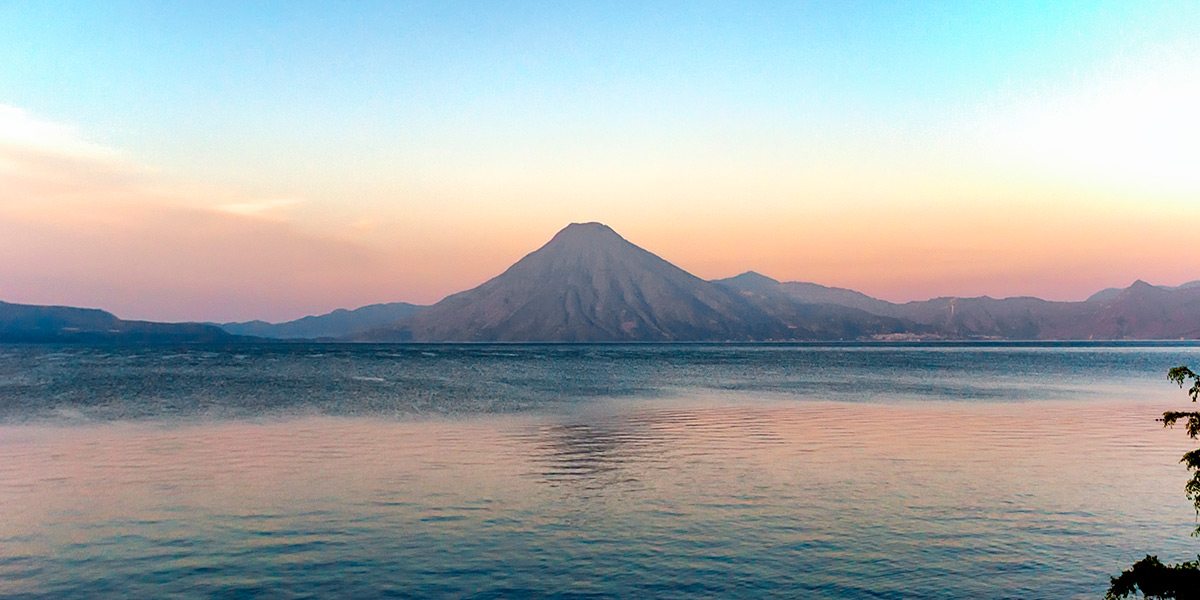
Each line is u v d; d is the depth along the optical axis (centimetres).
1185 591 1274
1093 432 4425
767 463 3372
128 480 2930
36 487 2803
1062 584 1842
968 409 5834
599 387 8469
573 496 2695
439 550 2084
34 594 1778
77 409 5547
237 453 3569
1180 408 5906
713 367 14450
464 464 3316
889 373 11925
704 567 1958
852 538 2197
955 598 1759
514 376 10788
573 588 1819
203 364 14188
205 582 1852
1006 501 2630
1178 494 2739
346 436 4162
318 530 2259
